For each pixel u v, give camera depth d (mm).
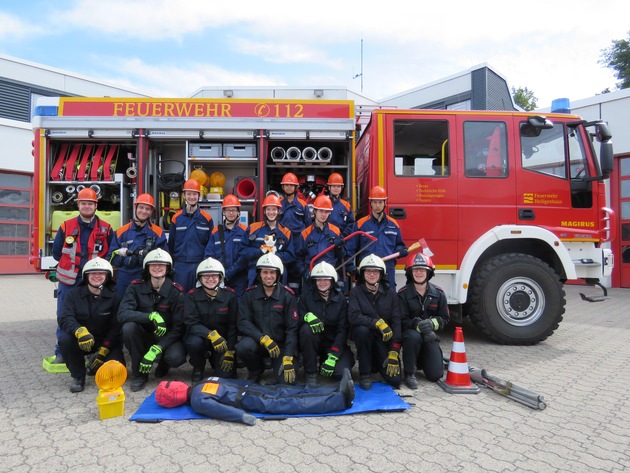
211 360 3855
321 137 4812
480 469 2307
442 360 3777
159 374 3871
